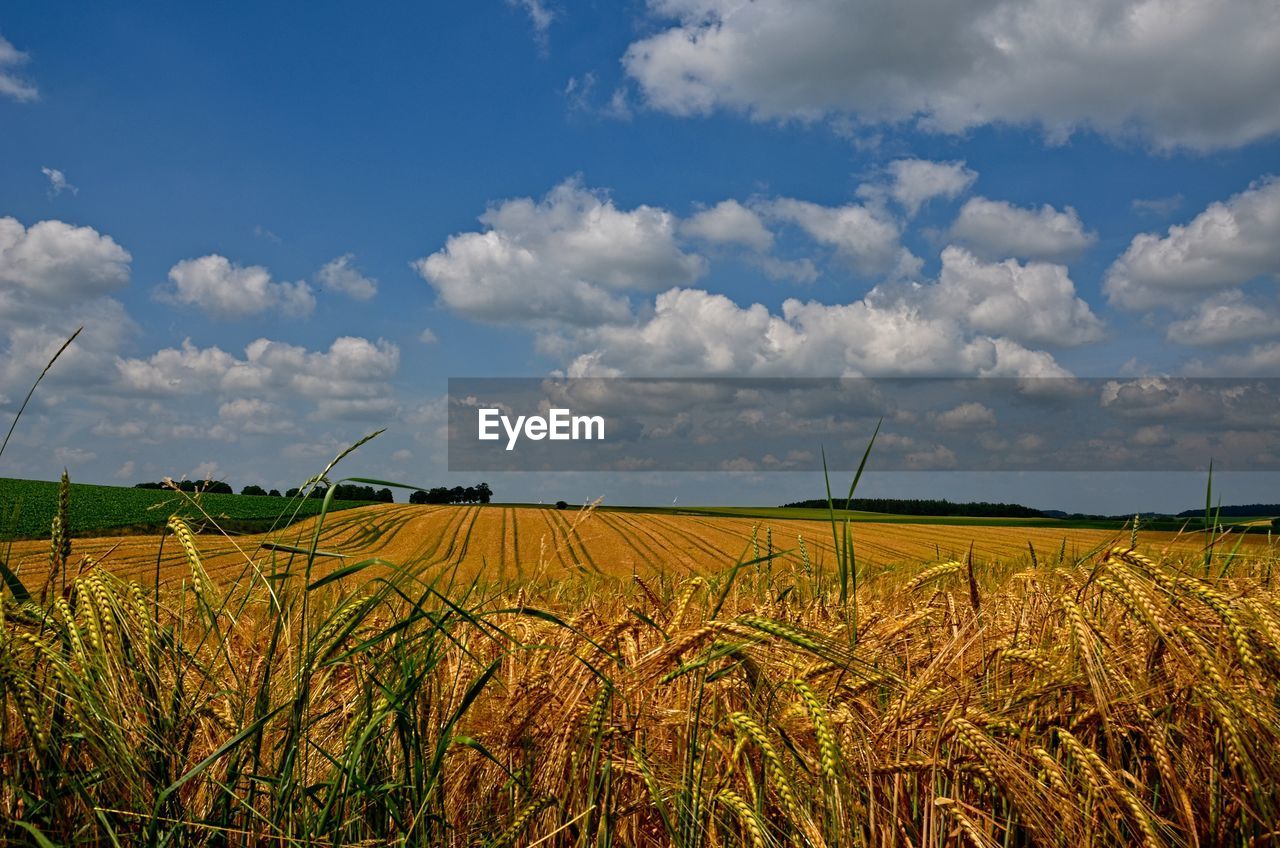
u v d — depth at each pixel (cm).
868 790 204
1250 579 352
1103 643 243
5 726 175
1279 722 206
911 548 3716
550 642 272
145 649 198
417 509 5406
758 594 403
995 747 201
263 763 209
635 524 5322
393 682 221
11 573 196
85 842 174
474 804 226
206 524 223
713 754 214
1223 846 215
